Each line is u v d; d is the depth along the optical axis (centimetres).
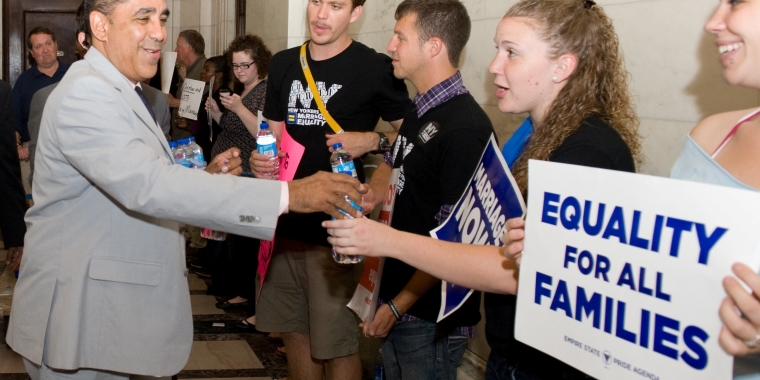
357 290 226
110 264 182
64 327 178
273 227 173
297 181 178
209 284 511
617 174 112
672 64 200
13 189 403
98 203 183
